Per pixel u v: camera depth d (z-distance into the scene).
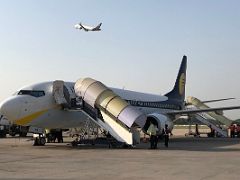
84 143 25.02
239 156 17.88
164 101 39.69
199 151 20.98
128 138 23.52
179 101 42.66
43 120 25.00
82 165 14.29
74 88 27.11
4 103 23.59
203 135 55.19
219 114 51.34
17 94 24.73
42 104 24.73
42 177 11.20
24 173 12.09
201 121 48.50
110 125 24.45
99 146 25.28
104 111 24.88
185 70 44.19
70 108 26.05
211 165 14.20
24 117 23.97
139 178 11.00
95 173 12.09
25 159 16.58
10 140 35.19
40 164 14.64
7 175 11.62
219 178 10.98
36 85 25.28
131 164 14.59
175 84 42.47
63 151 21.08
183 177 11.18
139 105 35.41
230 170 12.77
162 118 29.38
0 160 16.16
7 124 42.91
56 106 25.52
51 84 25.91
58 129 28.88
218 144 28.47
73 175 11.63
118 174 11.86
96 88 25.59
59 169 13.10
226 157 17.36
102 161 15.72
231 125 49.88
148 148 23.50
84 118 27.52
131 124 23.05
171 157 17.41
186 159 16.48
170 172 12.30
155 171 12.55
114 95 25.08
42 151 21.14
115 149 22.67
